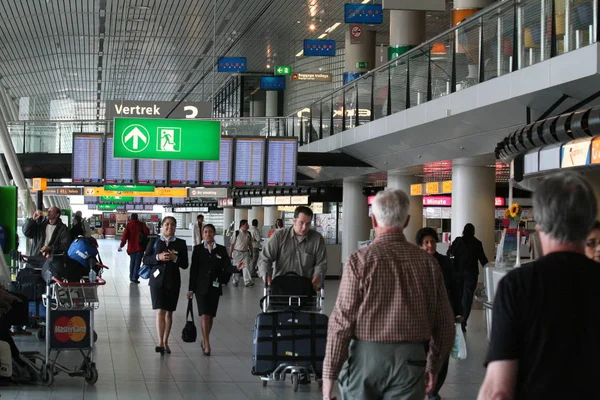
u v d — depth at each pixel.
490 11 14.23
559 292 2.95
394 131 19.00
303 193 31.44
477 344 12.75
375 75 20.64
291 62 45.72
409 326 4.54
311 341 8.91
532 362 2.94
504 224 29.30
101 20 33.88
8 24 34.50
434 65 17.03
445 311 4.70
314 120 25.67
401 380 4.54
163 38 37.97
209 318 11.24
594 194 3.04
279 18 33.47
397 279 4.55
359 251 4.67
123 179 21.64
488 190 19.27
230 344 12.24
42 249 12.90
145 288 22.02
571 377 2.91
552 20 11.89
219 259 11.22
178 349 11.74
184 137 18.56
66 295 9.21
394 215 4.66
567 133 9.34
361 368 4.57
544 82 11.94
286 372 8.89
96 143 21.66
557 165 9.80
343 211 27.78
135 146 18.44
